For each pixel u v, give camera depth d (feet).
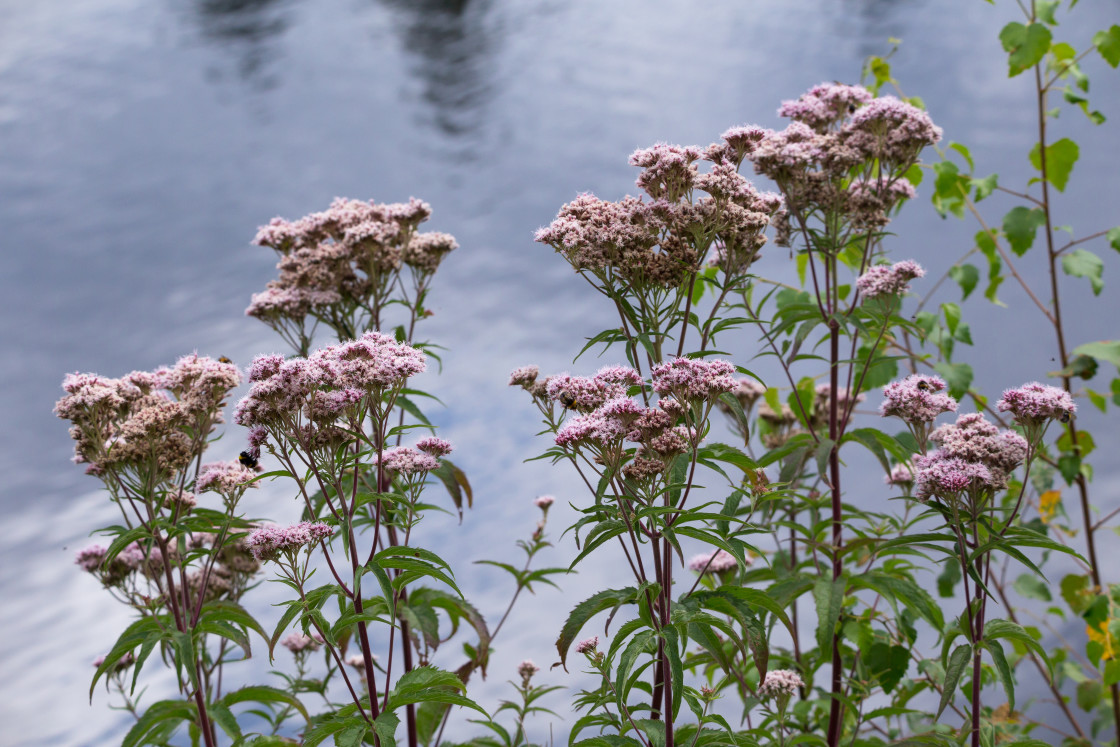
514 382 7.61
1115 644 8.16
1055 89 8.57
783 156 7.82
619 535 7.39
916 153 7.93
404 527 7.64
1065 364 8.61
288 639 8.24
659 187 7.68
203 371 7.68
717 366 7.40
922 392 7.61
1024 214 8.55
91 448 7.57
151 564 7.88
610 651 7.36
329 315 8.16
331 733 7.35
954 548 7.64
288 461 7.40
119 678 8.07
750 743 7.40
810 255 7.90
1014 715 8.23
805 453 7.98
